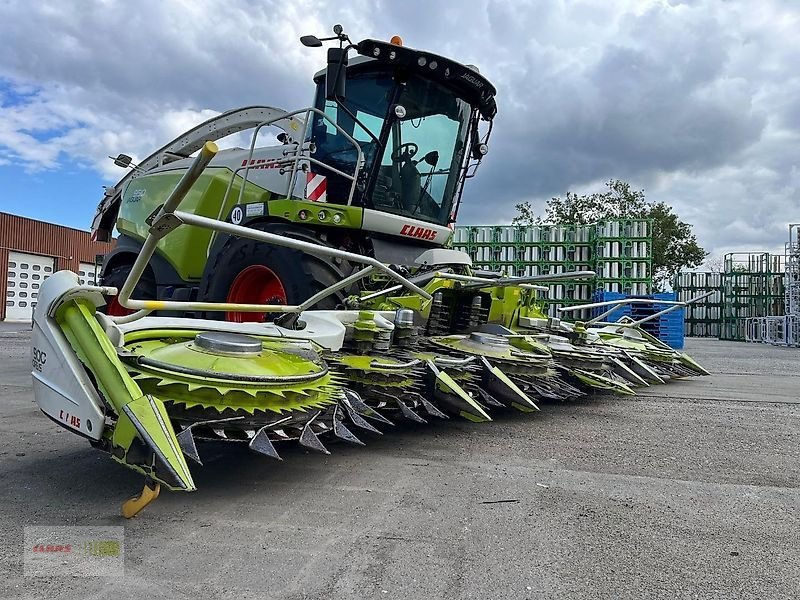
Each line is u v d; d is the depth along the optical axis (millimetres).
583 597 2008
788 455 4055
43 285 2857
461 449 4031
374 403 3906
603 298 16172
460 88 6250
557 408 5852
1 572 2080
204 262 6516
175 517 2639
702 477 3477
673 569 2234
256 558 2240
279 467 3463
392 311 4602
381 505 2855
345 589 2016
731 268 29938
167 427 2420
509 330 5539
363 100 5863
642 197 36406
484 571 2182
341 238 5750
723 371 10586
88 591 1961
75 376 2635
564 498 3029
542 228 18000
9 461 3473
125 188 8305
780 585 2117
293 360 3240
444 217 6551
